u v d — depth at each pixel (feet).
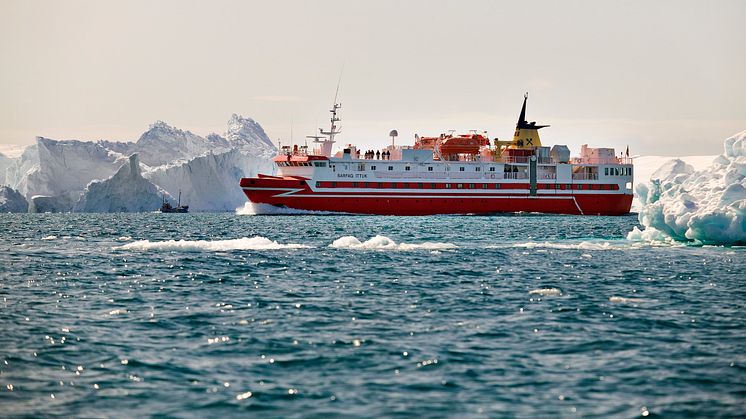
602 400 325.62
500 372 362.12
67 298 549.54
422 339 423.23
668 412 312.50
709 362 380.17
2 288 593.01
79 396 327.88
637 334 438.81
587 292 591.37
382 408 315.78
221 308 512.22
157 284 617.62
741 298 565.12
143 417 305.32
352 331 442.50
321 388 338.95
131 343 410.93
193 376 354.54
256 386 341.21
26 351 392.27
